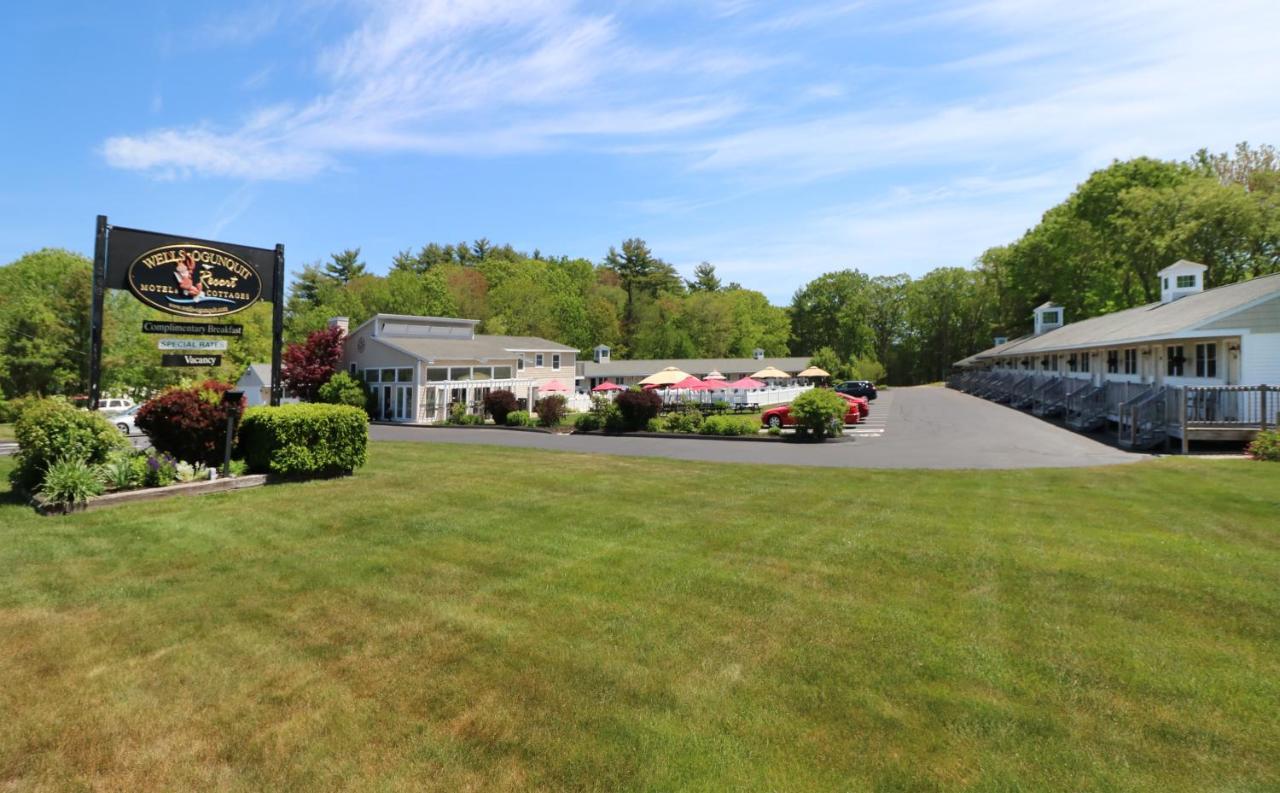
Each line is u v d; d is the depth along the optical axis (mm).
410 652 4617
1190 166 48781
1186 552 6816
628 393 25406
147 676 4289
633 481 11875
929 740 3498
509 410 31281
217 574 6344
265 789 3170
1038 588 5758
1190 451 16578
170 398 11172
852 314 87375
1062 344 29906
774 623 5059
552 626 5043
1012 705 3828
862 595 5656
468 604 5523
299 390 36094
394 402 35938
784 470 13484
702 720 3713
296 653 4621
